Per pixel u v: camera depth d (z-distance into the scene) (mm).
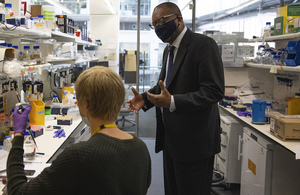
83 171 870
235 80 4004
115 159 930
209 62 1758
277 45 3631
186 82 1854
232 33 3963
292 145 2119
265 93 3879
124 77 5281
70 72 4180
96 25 5652
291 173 2389
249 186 2717
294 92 3242
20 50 2754
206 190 2002
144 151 1077
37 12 2928
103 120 1019
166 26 1854
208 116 1893
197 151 1881
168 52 2090
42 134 2352
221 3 5027
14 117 1093
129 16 8188
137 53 5121
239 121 3273
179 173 1959
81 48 4594
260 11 4391
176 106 1694
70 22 3600
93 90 976
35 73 3238
